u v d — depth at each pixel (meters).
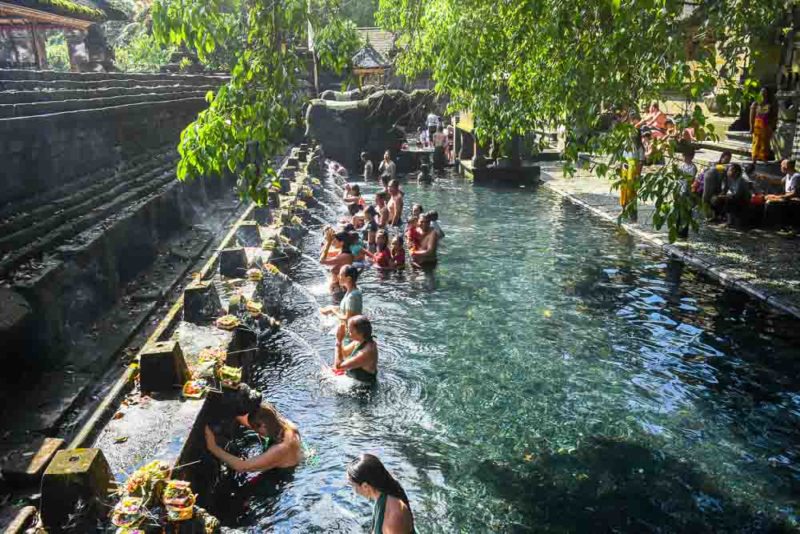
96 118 12.53
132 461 5.32
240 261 11.23
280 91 6.56
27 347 7.25
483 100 11.81
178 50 27.41
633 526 5.82
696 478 6.51
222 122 6.31
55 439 5.95
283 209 16.61
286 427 6.76
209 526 4.86
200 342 8.11
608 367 9.02
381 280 13.09
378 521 4.71
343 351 9.00
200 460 6.05
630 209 6.78
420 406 8.03
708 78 6.61
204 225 16.09
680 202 6.36
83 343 8.59
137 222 11.88
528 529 5.81
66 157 11.53
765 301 11.11
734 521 5.86
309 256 14.73
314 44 6.95
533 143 11.86
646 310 11.08
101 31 26.36
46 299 7.77
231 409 6.48
